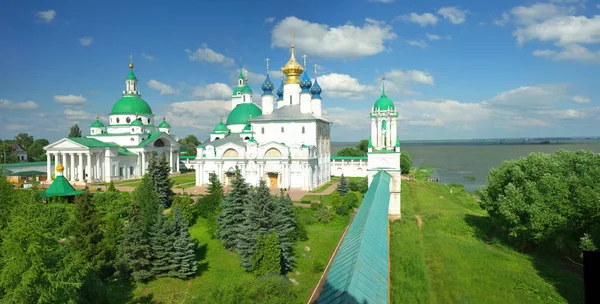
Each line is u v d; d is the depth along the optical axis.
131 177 125.25
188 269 40.91
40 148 166.25
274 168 96.44
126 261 39.38
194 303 33.44
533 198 44.50
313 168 99.75
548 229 41.97
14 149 162.50
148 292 37.53
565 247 44.31
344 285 15.57
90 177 111.12
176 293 37.84
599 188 40.59
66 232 39.53
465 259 43.72
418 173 158.75
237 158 98.50
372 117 66.50
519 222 45.78
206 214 61.84
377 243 22.44
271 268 40.47
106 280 38.59
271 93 114.12
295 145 95.44
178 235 42.84
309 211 66.94
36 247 24.53
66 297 25.91
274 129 103.19
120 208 62.91
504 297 34.38
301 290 39.03
